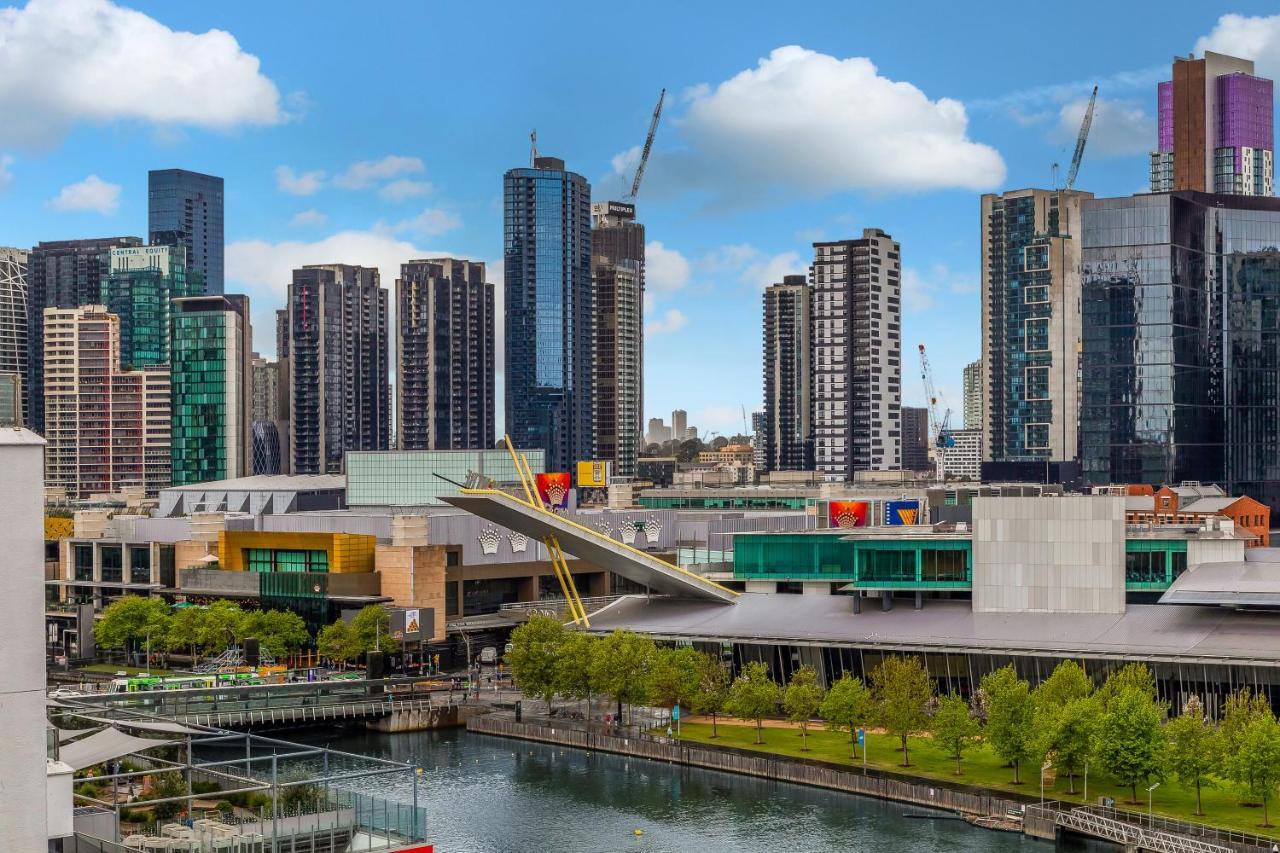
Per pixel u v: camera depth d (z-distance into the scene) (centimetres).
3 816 9256
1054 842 16575
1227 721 18225
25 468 9369
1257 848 15175
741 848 16600
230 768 16138
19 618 9319
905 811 18062
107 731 13850
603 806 18562
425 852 12588
